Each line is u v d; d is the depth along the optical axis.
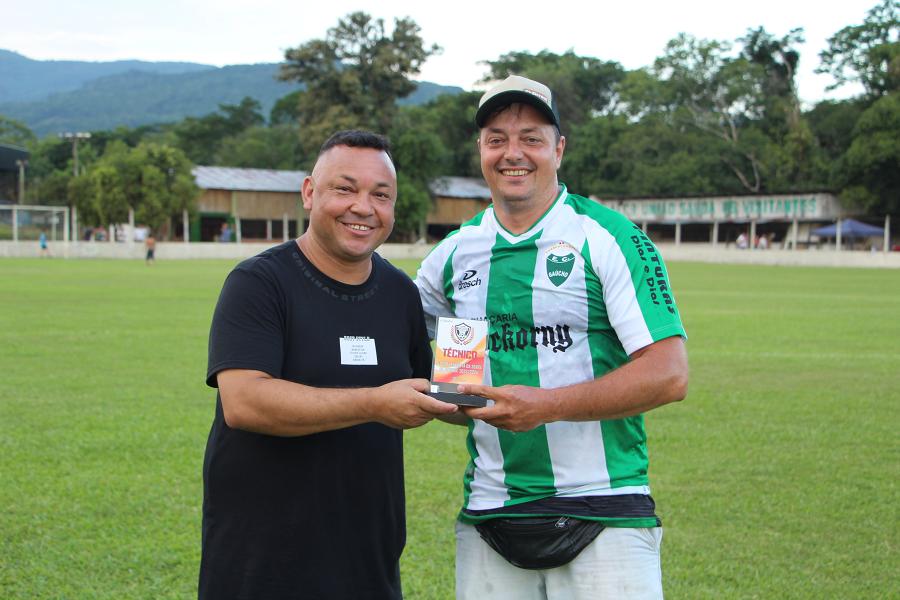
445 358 3.00
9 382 10.54
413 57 66.06
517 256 3.40
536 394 2.98
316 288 3.14
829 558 5.27
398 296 3.34
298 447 3.04
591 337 3.33
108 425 8.34
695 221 60.31
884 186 54.06
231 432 3.07
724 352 13.80
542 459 3.27
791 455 7.55
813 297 25.20
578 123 81.12
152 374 11.20
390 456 3.23
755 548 5.43
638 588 3.17
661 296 3.23
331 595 3.06
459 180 76.38
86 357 12.59
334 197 3.06
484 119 3.42
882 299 24.56
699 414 9.20
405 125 69.00
